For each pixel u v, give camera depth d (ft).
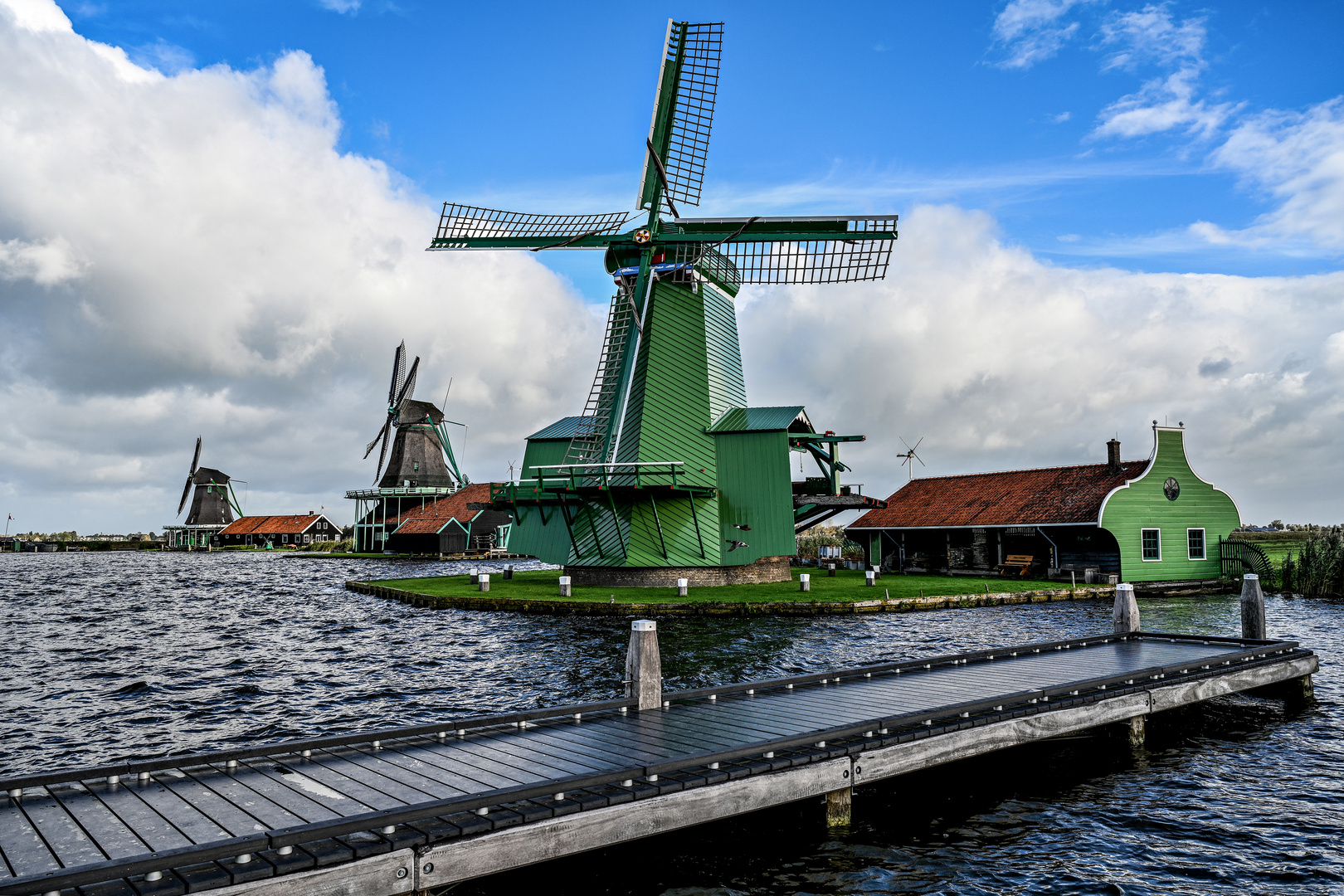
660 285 131.85
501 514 301.63
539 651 75.87
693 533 125.70
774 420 128.67
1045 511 136.46
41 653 79.51
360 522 347.97
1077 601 116.78
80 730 50.72
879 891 28.73
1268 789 38.75
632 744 34.40
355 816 24.35
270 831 23.00
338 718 52.80
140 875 21.11
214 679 65.57
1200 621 94.84
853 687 46.29
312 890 22.24
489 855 24.75
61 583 184.96
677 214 129.08
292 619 106.52
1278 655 54.39
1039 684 46.70
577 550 134.31
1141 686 45.78
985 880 29.58
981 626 91.66
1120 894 28.68
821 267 133.39
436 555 286.66
